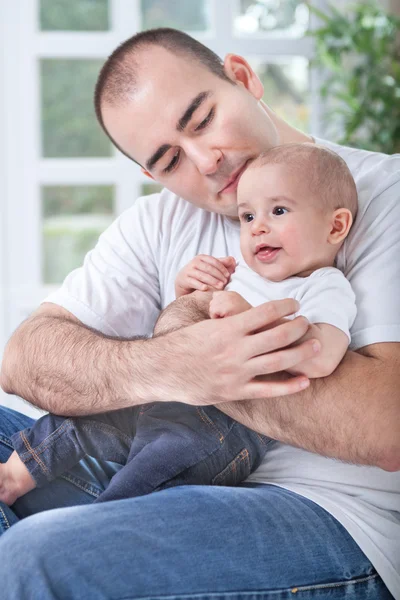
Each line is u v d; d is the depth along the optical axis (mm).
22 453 1407
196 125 1473
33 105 3736
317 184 1366
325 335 1209
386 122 3545
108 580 1062
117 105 1517
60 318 1576
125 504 1158
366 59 3672
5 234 3744
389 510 1304
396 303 1286
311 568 1171
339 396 1208
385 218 1366
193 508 1165
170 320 1405
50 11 3727
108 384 1374
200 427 1338
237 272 1462
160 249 1668
